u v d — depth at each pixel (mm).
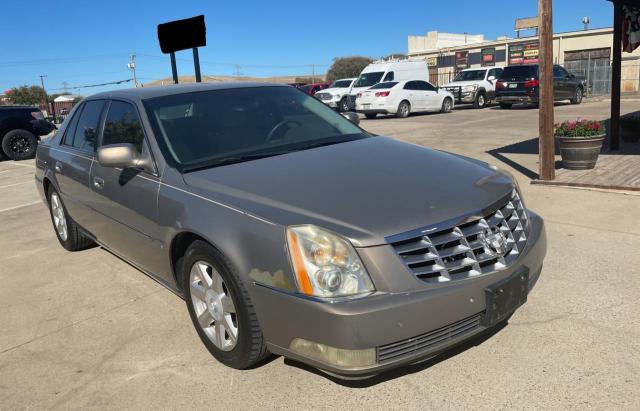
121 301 4223
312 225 2557
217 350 3139
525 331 3303
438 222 2592
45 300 4355
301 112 4223
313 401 2787
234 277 2771
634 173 7176
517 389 2756
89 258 5336
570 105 21812
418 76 25109
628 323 3332
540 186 7020
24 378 3217
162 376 3111
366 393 2814
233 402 2826
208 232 2865
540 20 6766
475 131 13867
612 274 4066
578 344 3127
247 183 3057
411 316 2441
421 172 3119
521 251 2914
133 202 3660
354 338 2393
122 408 2854
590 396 2666
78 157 4672
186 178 3291
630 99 24969
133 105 4004
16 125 14469
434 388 2812
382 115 23172
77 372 3236
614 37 9055
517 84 20781
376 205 2682
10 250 5844
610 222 5320
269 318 2648
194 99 4008
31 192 9438
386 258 2471
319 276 2467
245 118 3930
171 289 3652
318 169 3174
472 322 2654
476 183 3016
